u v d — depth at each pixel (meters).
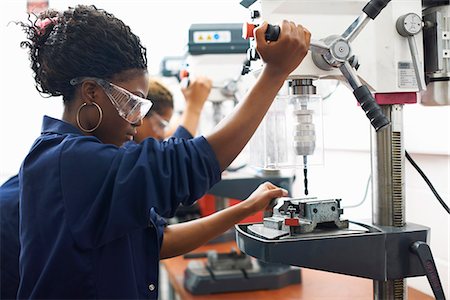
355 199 2.00
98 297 0.94
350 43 1.00
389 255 1.01
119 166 0.90
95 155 0.93
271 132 1.15
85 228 0.90
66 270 0.92
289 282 1.74
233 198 2.12
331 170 2.20
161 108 2.18
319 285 1.73
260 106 0.92
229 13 2.06
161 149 0.92
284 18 1.02
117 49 1.01
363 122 1.89
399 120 1.09
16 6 2.74
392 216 1.08
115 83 1.03
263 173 2.23
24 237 0.95
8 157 2.96
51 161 0.95
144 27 2.73
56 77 1.04
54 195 0.93
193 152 0.91
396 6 1.06
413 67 1.07
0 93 2.93
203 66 2.03
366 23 0.98
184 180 0.90
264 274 1.72
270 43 0.88
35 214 0.94
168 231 1.32
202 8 2.16
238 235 1.07
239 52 2.01
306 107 1.09
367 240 1.00
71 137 0.97
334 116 2.12
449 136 1.42
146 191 0.87
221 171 0.94
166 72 2.75
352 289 1.67
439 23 1.11
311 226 1.01
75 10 1.06
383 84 1.06
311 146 1.09
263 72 0.92
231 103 2.38
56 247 0.91
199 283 1.68
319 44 0.96
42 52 1.07
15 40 2.84
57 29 1.04
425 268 1.01
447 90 1.14
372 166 1.11
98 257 0.95
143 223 0.90
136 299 1.00
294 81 1.08
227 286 1.69
